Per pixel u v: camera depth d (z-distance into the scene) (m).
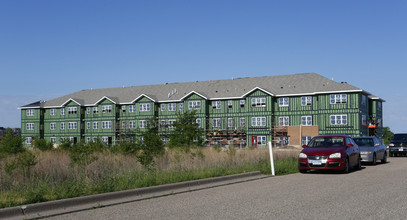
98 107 66.38
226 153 23.03
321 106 52.12
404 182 12.84
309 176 15.52
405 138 35.84
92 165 14.13
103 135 65.50
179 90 63.25
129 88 69.06
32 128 70.75
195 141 34.38
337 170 18.30
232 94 57.78
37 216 7.87
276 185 12.45
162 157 18.77
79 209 8.51
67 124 68.31
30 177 11.92
